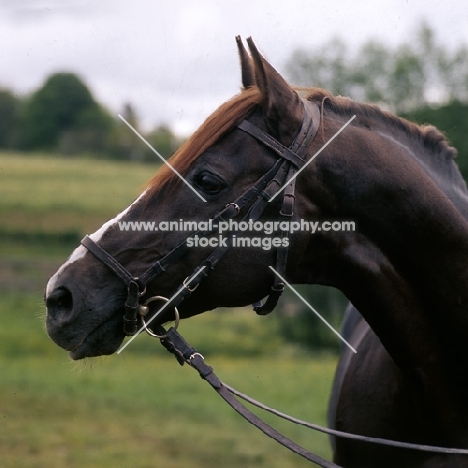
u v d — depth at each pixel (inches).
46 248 1251.8
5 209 1435.8
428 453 142.5
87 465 304.7
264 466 313.1
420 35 778.8
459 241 132.0
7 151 2116.1
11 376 526.3
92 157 2034.9
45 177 1759.4
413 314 135.4
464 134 671.1
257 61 127.0
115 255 128.9
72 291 126.3
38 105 2139.5
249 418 127.3
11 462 304.7
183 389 514.3
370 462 151.1
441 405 138.2
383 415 147.5
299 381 567.2
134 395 474.6
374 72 808.9
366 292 135.3
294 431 385.4
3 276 1065.5
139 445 342.0
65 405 424.8
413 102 790.5
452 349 136.8
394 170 131.9
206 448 340.2
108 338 130.3
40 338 784.3
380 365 150.9
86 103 2161.7
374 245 133.9
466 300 133.1
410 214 131.3
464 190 143.5
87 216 1429.6
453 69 752.3
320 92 138.4
